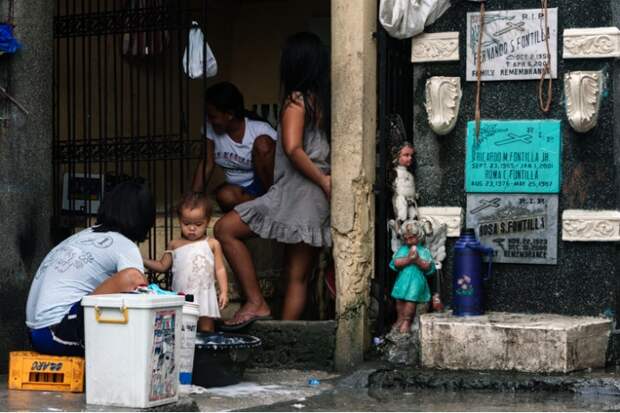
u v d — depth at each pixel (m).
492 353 7.34
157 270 7.72
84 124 9.09
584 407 6.52
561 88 7.78
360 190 7.89
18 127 8.17
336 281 7.95
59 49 9.30
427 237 8.02
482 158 7.96
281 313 8.77
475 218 7.99
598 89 7.61
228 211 8.84
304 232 7.99
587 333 7.40
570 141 7.77
